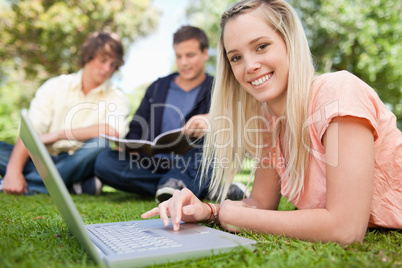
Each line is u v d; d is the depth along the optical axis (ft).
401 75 30.14
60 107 10.44
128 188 8.71
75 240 3.43
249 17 4.13
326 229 3.34
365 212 3.34
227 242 3.11
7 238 3.48
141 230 3.70
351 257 2.90
